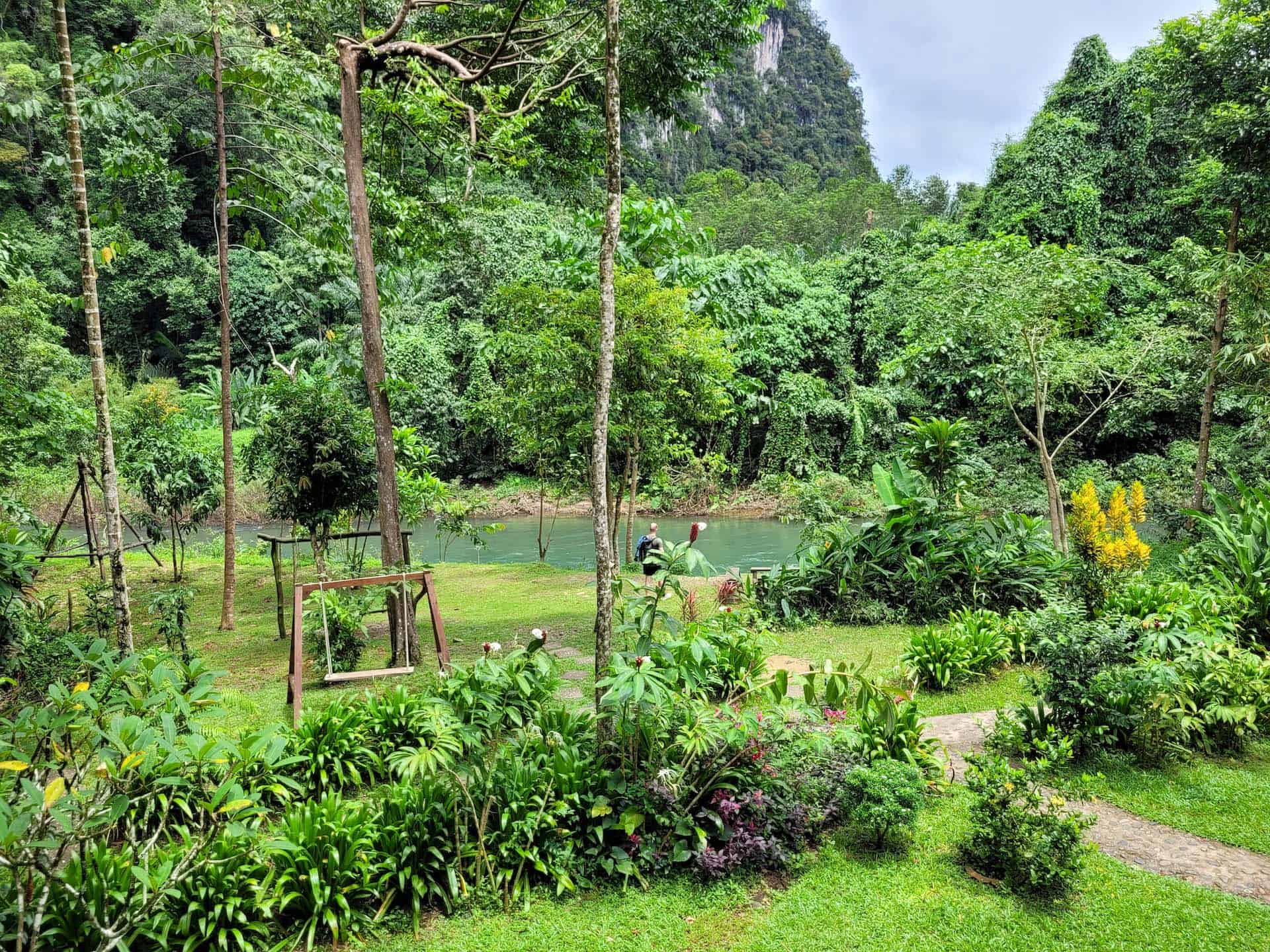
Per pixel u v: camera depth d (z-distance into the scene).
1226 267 10.39
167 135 8.56
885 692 4.17
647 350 10.70
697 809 3.92
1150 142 23.20
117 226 8.69
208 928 3.02
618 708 3.97
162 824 3.15
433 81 7.61
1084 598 7.12
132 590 10.79
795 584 8.91
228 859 3.23
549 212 29.97
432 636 8.20
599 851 3.77
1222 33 9.74
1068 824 3.58
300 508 7.57
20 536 5.17
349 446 7.55
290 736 4.43
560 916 3.44
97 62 7.74
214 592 10.73
